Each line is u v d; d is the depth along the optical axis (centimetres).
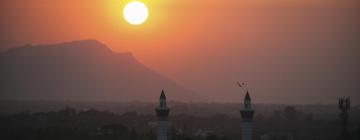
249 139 17125
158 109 17775
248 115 17100
